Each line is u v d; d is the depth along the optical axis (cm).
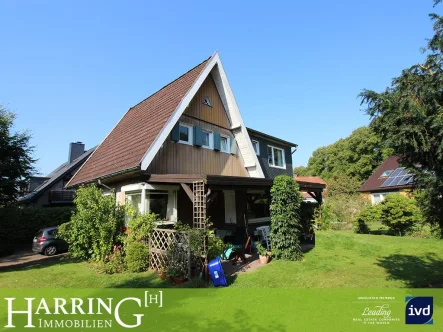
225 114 1480
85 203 1021
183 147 1183
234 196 1430
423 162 521
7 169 1479
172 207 1110
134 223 920
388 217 1612
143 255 887
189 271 730
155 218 959
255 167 1503
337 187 4028
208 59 1316
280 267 870
